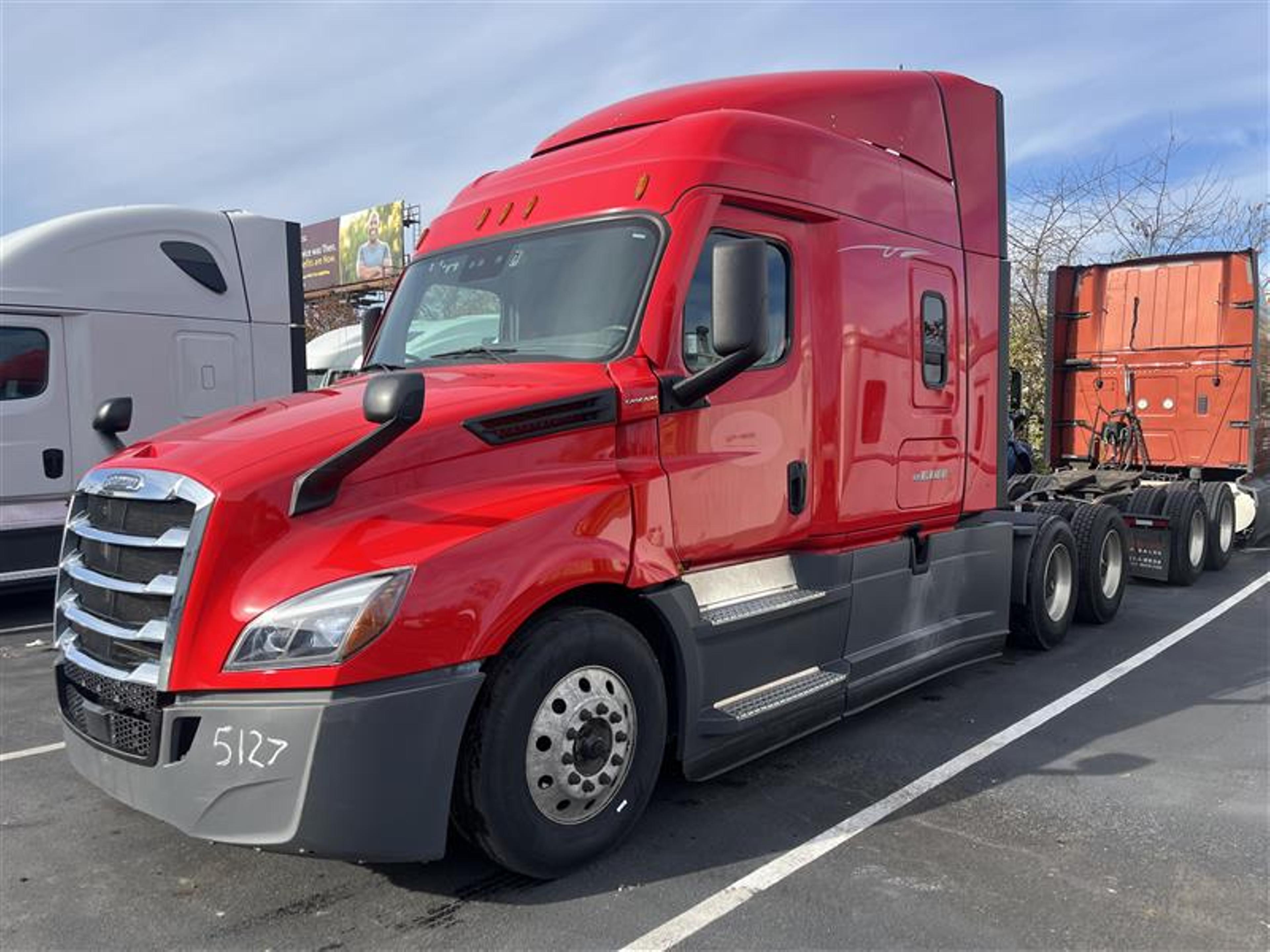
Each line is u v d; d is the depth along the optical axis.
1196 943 3.38
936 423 5.97
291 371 11.18
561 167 5.00
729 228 4.60
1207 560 10.82
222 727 3.21
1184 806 4.55
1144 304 11.57
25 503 9.21
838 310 5.12
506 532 3.55
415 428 3.60
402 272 5.48
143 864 4.00
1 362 9.02
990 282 6.57
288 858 4.03
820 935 3.43
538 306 4.59
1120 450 11.59
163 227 10.10
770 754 5.24
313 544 3.33
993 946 3.37
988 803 4.58
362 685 3.19
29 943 3.42
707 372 4.15
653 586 4.10
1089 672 6.90
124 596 3.58
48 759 5.30
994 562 6.71
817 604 4.98
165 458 3.59
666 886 3.78
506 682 3.54
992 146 6.67
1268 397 11.84
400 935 3.44
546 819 3.71
